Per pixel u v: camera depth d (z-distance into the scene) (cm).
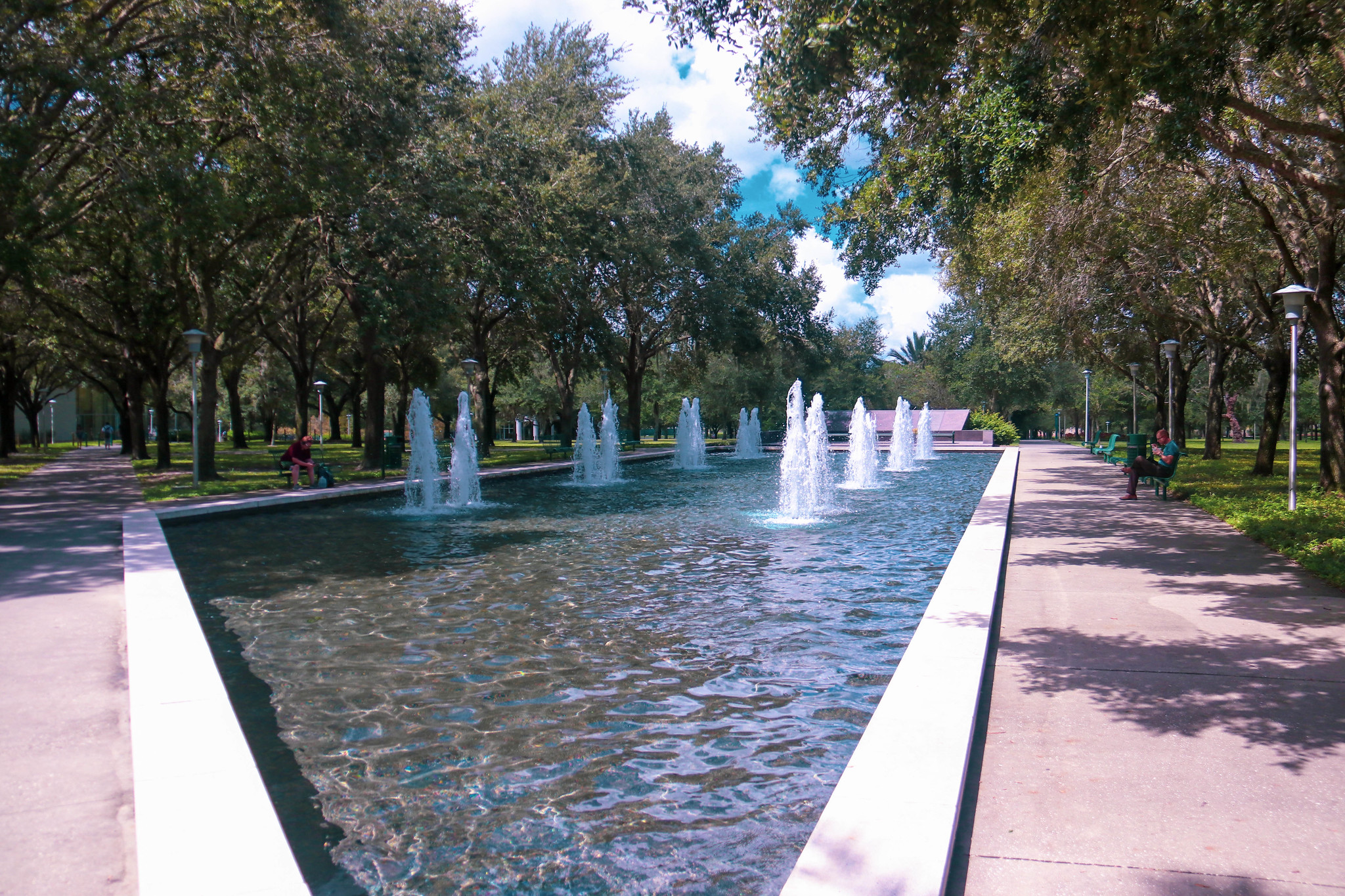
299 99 1720
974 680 448
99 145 1689
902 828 287
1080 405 5862
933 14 777
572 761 415
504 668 569
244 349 3519
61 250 2109
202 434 2133
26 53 1376
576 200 2694
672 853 324
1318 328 1507
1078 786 352
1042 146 966
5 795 347
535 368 6012
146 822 290
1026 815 327
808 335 4256
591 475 2377
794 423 1495
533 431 8044
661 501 1680
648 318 4053
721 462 3097
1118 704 450
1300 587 737
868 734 373
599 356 3762
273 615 725
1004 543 981
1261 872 283
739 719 469
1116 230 1647
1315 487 1542
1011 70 944
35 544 1055
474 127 2406
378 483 1980
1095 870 286
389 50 2022
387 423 6900
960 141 1066
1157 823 319
